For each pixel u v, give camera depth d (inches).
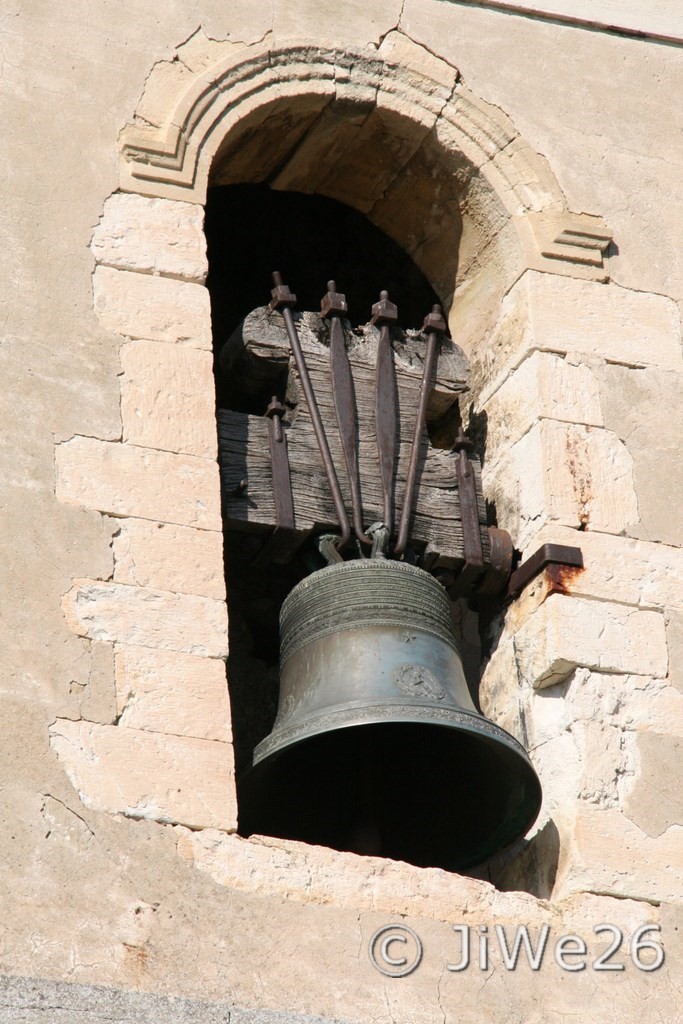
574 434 901.2
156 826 765.9
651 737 842.8
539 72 981.8
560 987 780.0
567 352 919.0
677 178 978.1
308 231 1037.2
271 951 756.6
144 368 852.6
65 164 886.4
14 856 747.4
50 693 778.2
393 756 874.8
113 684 785.6
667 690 853.2
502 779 836.6
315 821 860.6
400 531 871.1
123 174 890.7
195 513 828.6
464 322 959.6
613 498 890.7
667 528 890.1
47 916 740.0
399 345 913.5
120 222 880.3
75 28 917.8
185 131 904.9
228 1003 740.7
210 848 767.7
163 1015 729.6
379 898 778.8
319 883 775.1
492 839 842.8
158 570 812.6
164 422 843.4
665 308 942.4
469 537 885.2
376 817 860.6
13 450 820.6
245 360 888.3
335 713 810.2
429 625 844.6
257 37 936.3
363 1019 752.3
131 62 916.6
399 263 1007.0
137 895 753.0
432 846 857.5
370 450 886.4
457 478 896.9
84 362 846.5
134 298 866.1
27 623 788.6
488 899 791.7
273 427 877.2
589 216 951.6
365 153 969.5
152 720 783.1
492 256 955.3
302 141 958.4
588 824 820.0
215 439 845.8
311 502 867.4
